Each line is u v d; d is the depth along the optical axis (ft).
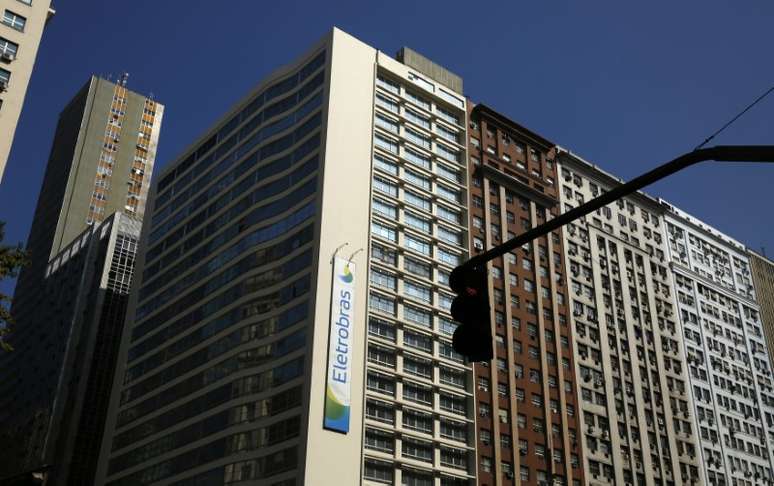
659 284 393.50
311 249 269.85
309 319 255.29
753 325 437.58
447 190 320.29
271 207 299.17
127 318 370.94
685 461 347.15
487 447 277.03
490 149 349.82
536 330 319.47
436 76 343.67
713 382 387.96
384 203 293.84
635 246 391.86
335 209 275.80
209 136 363.35
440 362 278.67
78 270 505.66
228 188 330.13
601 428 321.11
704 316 408.26
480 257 42.19
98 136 600.39
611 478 312.50
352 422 245.04
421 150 318.65
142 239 390.01
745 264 460.14
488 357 40.14
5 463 471.21
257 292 285.02
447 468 262.26
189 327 317.63
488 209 329.52
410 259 290.56
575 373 324.19
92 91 615.16
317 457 232.32
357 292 266.98
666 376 365.40
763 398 413.18
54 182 605.73
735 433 380.37
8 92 216.74
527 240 40.75
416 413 263.49
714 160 33.81
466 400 280.72
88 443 432.66
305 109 306.96
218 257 317.63
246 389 267.39
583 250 364.17
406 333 274.77
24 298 574.56
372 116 305.94
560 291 340.18
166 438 299.38
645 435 336.90
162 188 391.86
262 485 241.55
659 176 35.60
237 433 261.24
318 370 245.65
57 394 453.99
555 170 373.61
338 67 304.30
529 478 283.18
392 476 247.70
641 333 366.84
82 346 460.96
